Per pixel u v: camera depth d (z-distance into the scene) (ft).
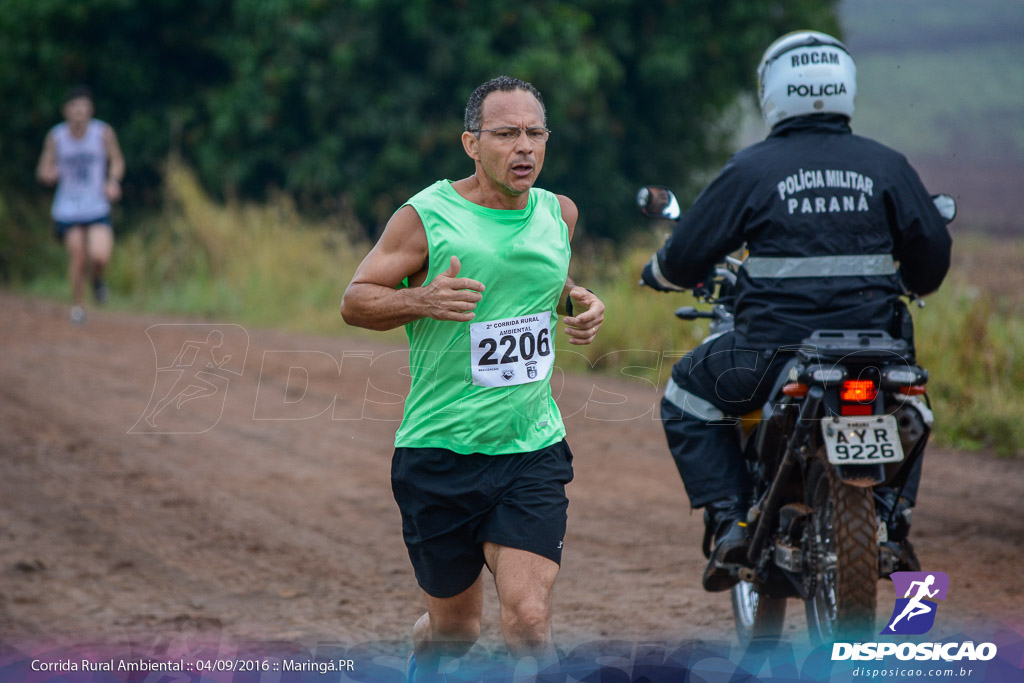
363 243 201.57
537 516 35.86
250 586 55.26
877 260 42.47
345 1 204.54
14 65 223.51
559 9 201.98
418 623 40.34
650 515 67.92
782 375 41.86
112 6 219.41
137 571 57.41
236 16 218.79
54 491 72.18
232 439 87.76
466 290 33.96
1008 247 212.43
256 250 185.57
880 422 38.70
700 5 214.28
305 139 218.18
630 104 221.25
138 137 225.76
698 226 44.11
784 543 42.34
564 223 37.70
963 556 57.67
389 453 84.38
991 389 87.71
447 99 209.97
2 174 227.81
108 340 134.21
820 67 44.11
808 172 42.86
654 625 48.93
